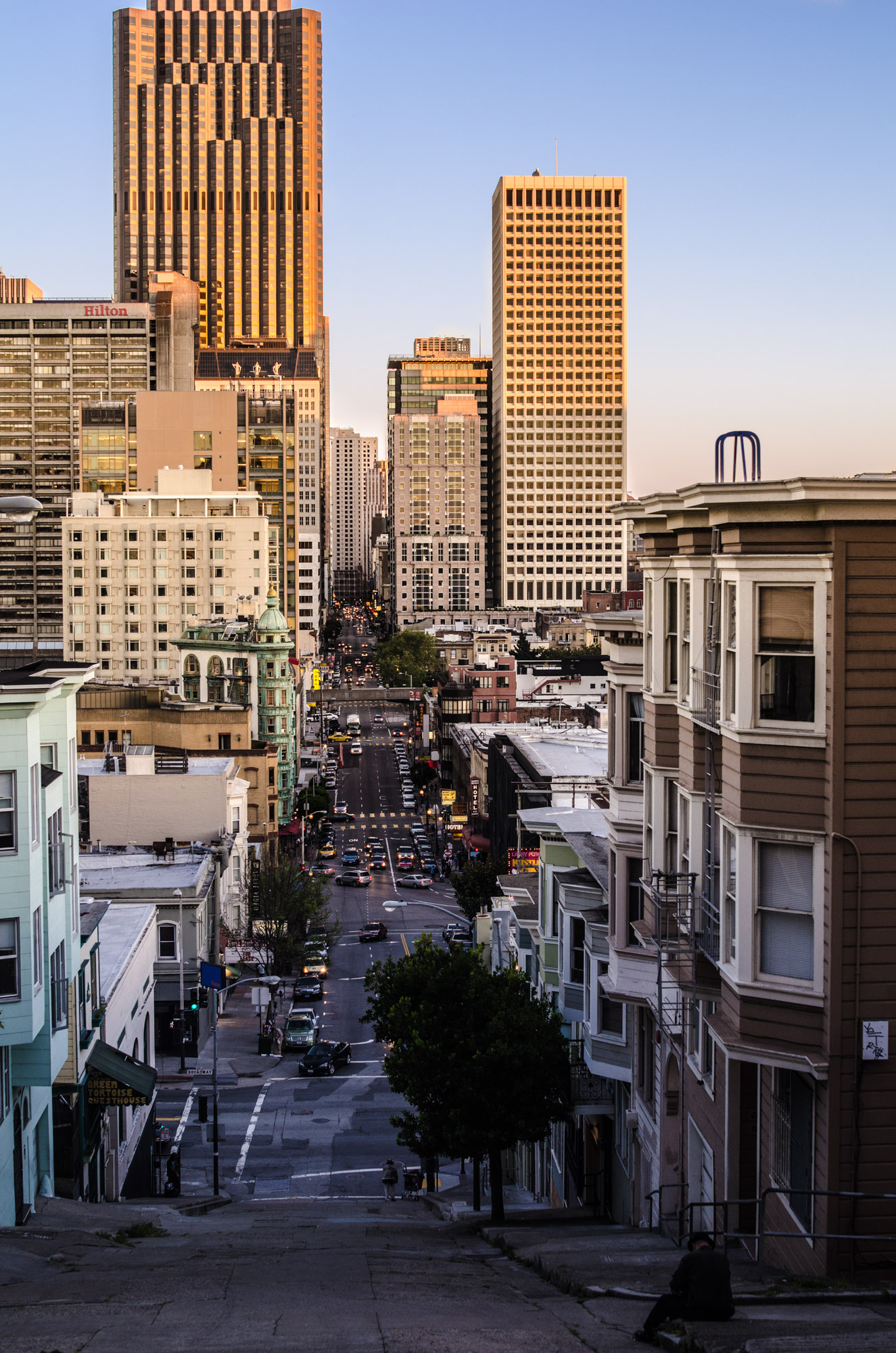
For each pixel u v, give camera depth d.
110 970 50.72
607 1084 38.97
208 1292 18.56
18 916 31.73
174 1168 51.34
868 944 20.61
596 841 42.56
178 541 196.50
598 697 184.62
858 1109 20.58
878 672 20.66
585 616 36.00
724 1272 15.60
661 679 29.20
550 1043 37.06
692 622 25.86
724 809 22.55
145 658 197.75
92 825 92.62
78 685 39.59
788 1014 21.23
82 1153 40.41
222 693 146.38
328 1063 71.75
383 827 169.12
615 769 34.59
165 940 75.88
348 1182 54.19
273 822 133.38
